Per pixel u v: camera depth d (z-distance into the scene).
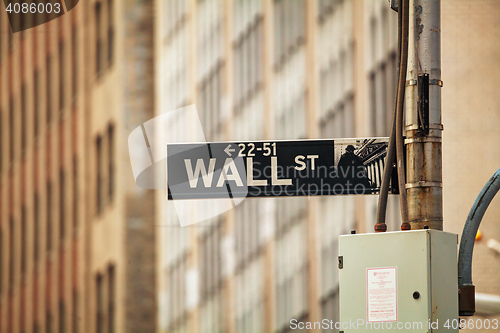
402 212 2.05
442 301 1.96
